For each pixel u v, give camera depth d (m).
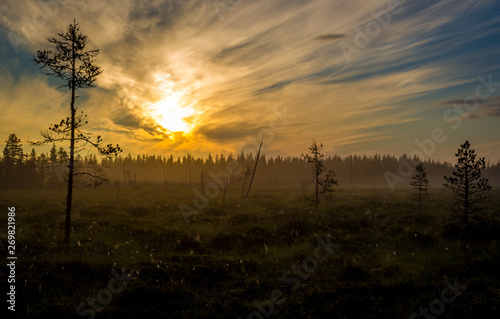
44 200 36.91
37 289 7.69
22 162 73.19
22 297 7.25
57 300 7.29
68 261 9.58
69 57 14.79
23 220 20.91
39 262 9.49
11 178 71.00
